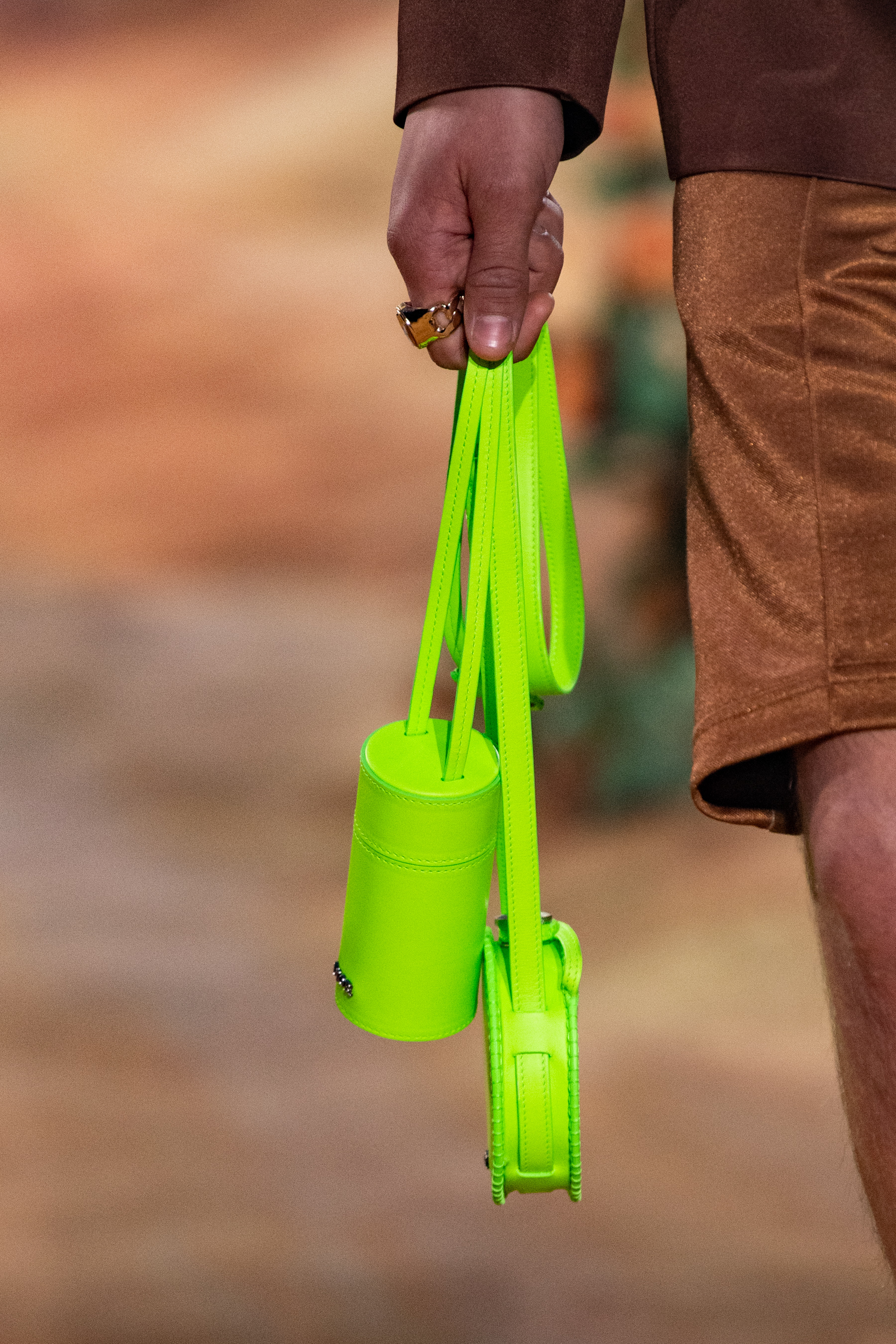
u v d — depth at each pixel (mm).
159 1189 10891
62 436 39094
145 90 66688
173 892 17312
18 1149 11328
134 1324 9219
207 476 36281
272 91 64500
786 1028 12812
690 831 17453
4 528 33812
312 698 23734
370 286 47844
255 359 43281
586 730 17922
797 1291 9242
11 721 22766
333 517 33500
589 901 16078
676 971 14055
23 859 18109
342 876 17875
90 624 27453
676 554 17938
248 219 53469
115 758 21469
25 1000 14305
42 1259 9898
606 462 17938
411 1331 9094
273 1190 10898
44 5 75000
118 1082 12648
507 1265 9805
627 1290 9383
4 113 65000
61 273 50406
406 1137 11742
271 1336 9094
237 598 29016
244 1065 13047
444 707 19219
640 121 17469
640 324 17359
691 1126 11273
